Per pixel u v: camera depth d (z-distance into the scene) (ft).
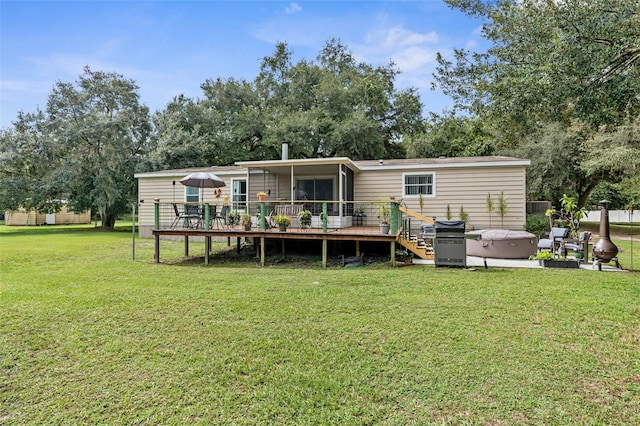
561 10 19.72
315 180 38.01
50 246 40.29
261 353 11.06
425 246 30.35
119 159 67.67
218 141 81.05
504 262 27.45
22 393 9.04
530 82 20.58
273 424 7.72
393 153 89.97
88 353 11.20
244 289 19.03
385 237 26.20
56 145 65.87
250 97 86.28
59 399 8.75
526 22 26.48
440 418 7.80
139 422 7.84
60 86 69.51
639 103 20.49
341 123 73.31
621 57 19.19
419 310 14.88
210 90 85.40
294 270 25.40
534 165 57.67
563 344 11.39
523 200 35.76
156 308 15.61
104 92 73.61
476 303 15.72
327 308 15.35
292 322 13.70
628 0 18.60
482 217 36.94
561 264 24.61
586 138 53.26
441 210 38.14
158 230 30.32
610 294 16.94
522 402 8.32
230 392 8.97
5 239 48.70
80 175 66.44
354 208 39.52
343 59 94.48
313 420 7.82
